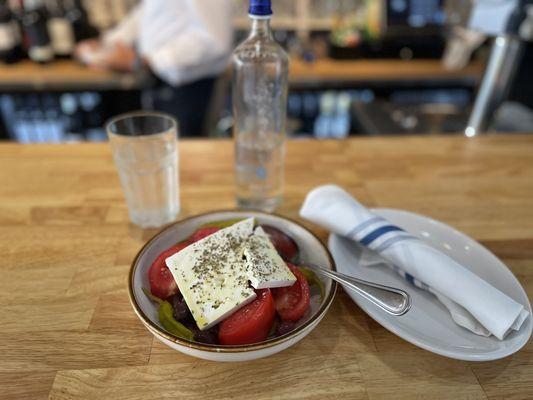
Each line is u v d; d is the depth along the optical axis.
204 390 0.45
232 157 0.97
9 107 2.35
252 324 0.45
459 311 0.51
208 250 0.53
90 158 0.94
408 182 0.87
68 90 2.12
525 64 1.97
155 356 0.48
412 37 2.45
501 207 0.79
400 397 0.44
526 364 0.48
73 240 0.68
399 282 0.58
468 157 0.98
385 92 2.46
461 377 0.47
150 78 2.09
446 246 0.65
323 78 2.25
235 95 0.72
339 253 0.62
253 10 0.64
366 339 0.51
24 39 2.17
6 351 0.49
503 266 0.59
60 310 0.54
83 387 0.45
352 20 2.50
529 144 1.04
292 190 0.83
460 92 2.50
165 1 1.85
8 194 0.80
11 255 0.64
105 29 2.50
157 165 0.69
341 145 1.03
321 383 0.46
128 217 0.74
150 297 0.50
